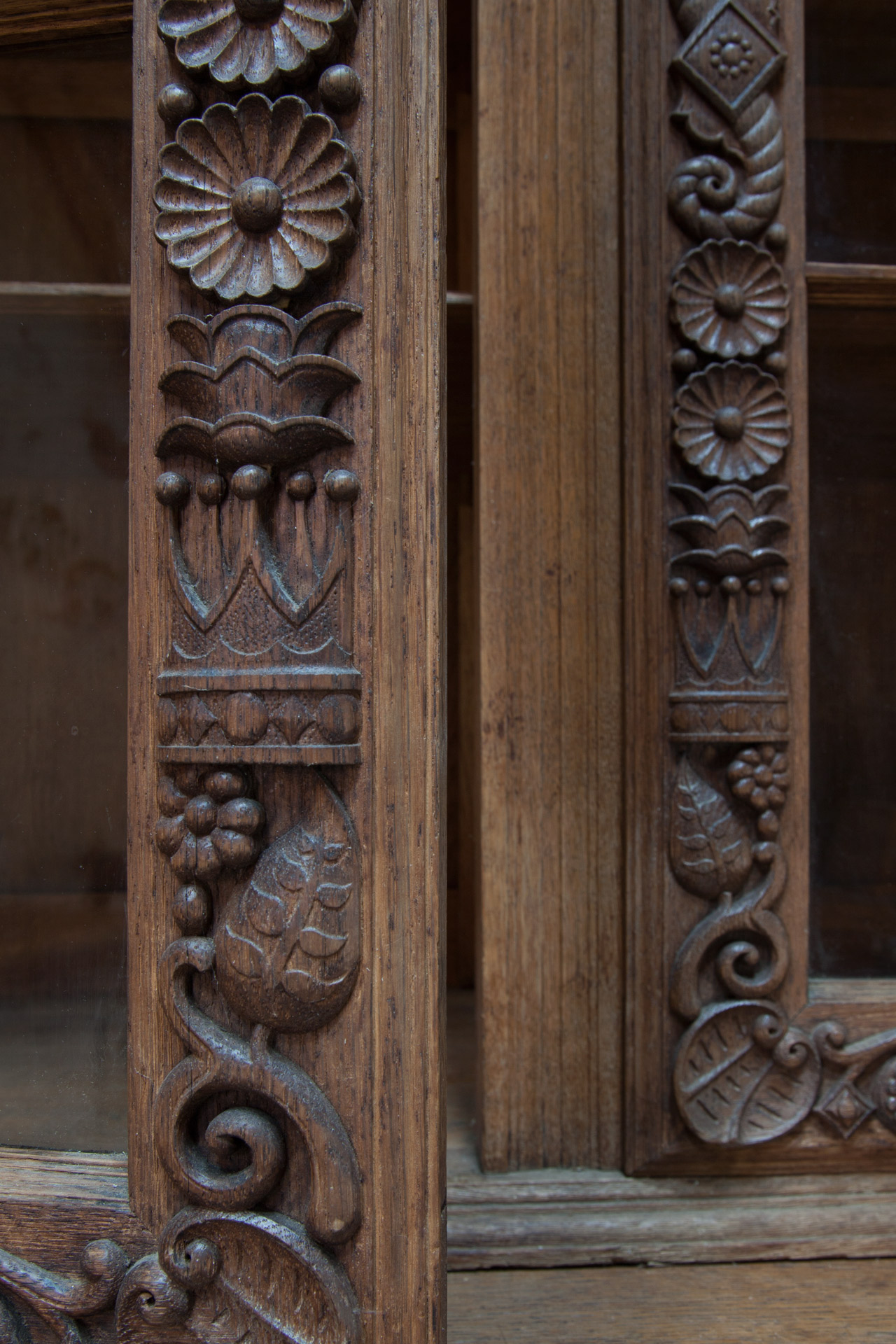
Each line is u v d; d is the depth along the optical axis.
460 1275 0.63
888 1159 0.68
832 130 0.72
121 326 0.56
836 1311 0.59
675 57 0.68
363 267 0.48
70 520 0.56
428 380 0.48
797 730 0.69
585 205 0.71
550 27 0.71
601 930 0.69
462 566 0.93
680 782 0.68
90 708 0.55
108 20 0.55
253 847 0.47
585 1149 0.69
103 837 0.55
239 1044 0.47
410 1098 0.46
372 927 0.47
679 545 0.69
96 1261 0.47
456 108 0.92
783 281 0.69
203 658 0.48
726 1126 0.66
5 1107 0.53
